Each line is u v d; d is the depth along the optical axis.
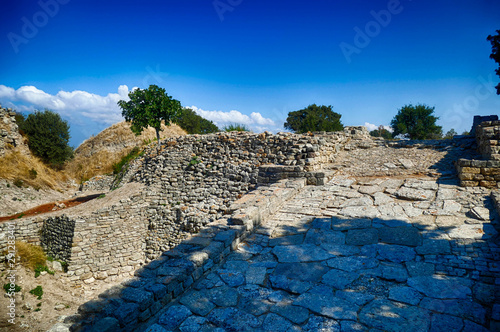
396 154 12.90
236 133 15.90
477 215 6.21
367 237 5.96
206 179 14.30
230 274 4.92
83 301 10.40
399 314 3.66
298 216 7.50
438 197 7.57
